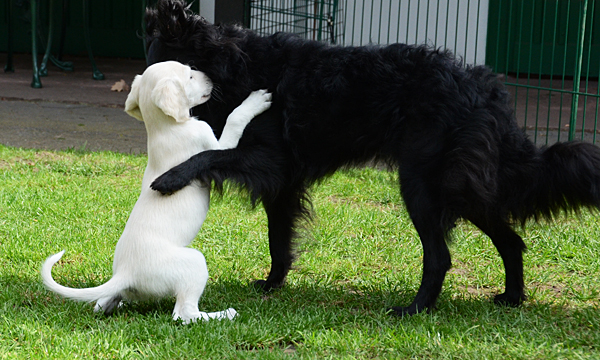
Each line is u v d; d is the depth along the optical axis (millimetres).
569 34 13664
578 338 3580
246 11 11391
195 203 3783
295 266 5039
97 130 9789
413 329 3613
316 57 4094
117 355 3289
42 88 12375
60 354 3248
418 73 3910
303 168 4230
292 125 4090
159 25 4191
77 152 8414
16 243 5125
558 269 5004
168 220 3650
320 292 4453
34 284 4262
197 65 4133
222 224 5953
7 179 7074
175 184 3684
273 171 4086
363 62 4008
